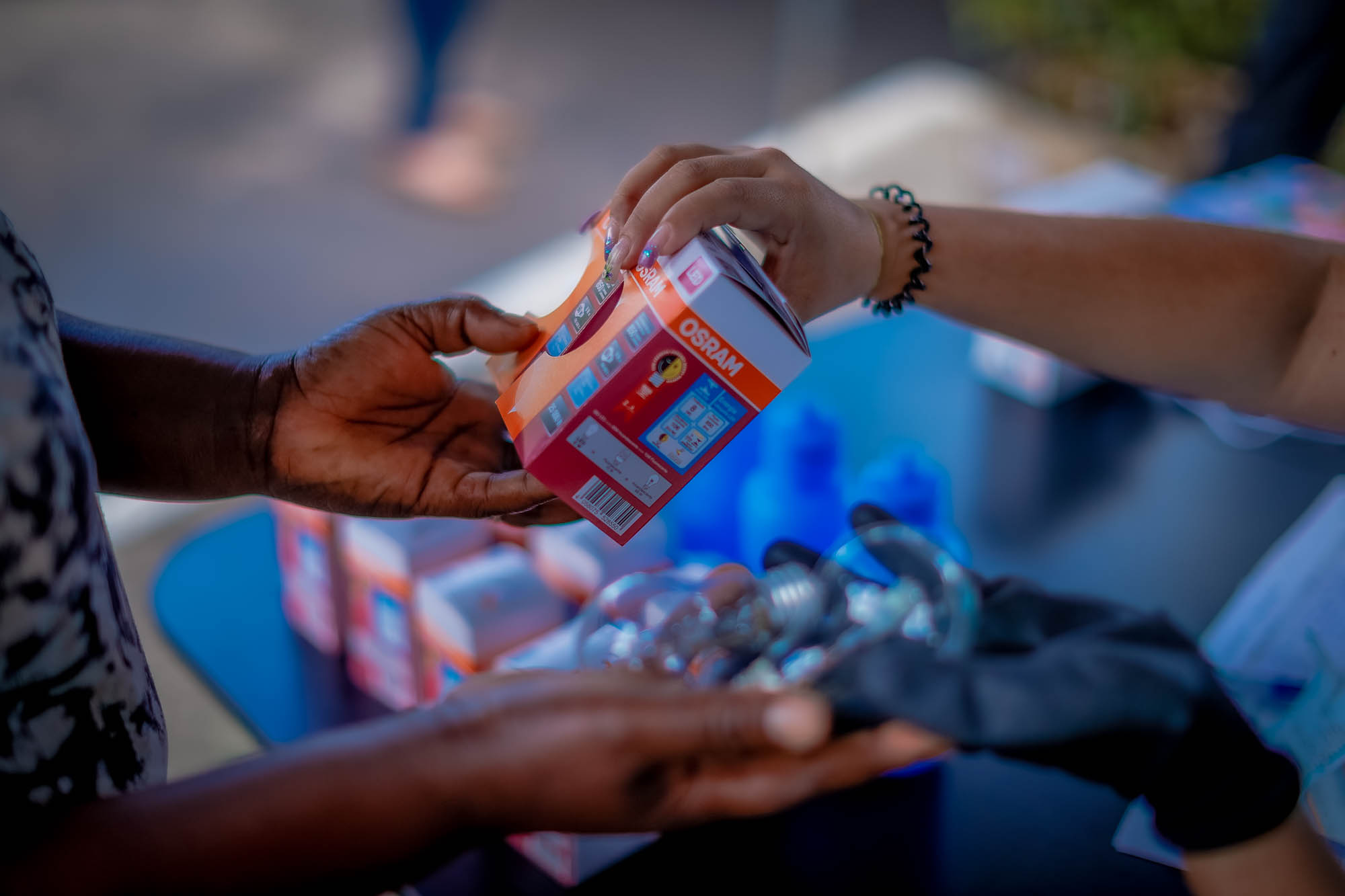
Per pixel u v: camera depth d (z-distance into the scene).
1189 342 0.93
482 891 0.86
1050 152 3.56
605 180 3.55
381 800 0.49
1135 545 1.21
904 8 4.57
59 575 0.52
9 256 0.55
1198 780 0.48
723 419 0.68
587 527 0.99
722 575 0.62
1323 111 2.44
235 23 4.43
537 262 3.12
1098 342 0.94
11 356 0.51
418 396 0.81
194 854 0.47
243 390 0.78
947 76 4.04
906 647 0.48
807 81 4.04
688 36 4.44
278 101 3.92
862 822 0.90
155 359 0.77
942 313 0.95
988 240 0.91
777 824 0.90
